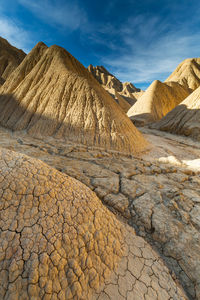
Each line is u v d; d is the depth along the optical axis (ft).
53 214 8.59
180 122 72.43
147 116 110.11
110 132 39.96
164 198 16.14
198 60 195.31
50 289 6.23
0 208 7.86
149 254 9.83
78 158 26.35
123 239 10.37
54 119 43.57
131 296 7.11
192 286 8.36
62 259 7.17
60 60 57.26
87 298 6.64
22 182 9.19
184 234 11.56
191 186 19.86
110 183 18.07
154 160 35.60
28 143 32.91
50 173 10.90
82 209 9.79
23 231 7.39
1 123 50.90
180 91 147.64
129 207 14.38
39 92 51.65
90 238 8.64
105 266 8.02
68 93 47.52
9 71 155.53
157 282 8.10
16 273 6.16
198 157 39.32
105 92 57.57
